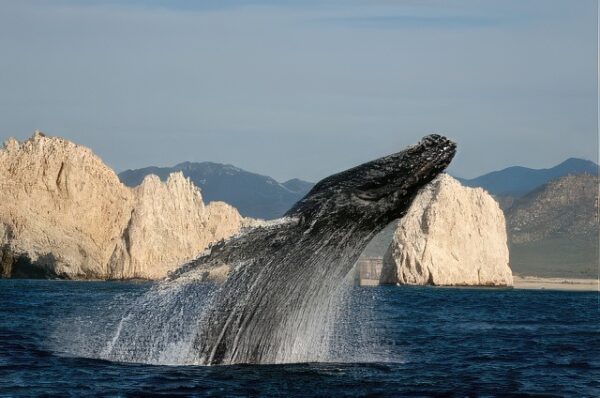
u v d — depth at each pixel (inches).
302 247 2166.6
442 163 2134.6
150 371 2171.5
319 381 2050.9
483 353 2942.9
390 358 2635.3
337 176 2156.7
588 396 2055.9
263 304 2214.6
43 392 1932.8
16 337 3095.5
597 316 5659.5
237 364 2239.2
